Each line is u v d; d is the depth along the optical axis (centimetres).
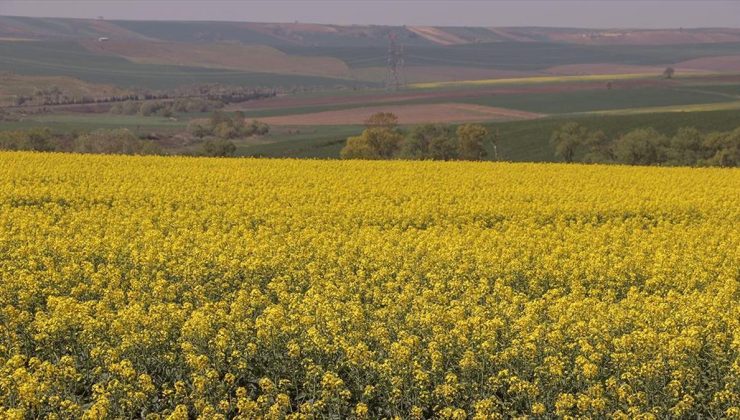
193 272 2055
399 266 2242
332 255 2267
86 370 1479
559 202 3625
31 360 1420
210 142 10100
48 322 1580
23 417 1253
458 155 9888
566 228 2864
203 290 1920
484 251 2372
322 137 14012
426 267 2189
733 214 3309
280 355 1518
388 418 1373
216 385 1398
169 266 2134
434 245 2436
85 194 3538
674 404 1359
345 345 1488
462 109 19588
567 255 2433
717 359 1452
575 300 1875
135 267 2155
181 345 1502
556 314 1716
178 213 3125
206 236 2581
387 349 1530
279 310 1605
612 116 13188
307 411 1359
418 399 1376
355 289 2020
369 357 1459
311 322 1606
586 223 3256
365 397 1398
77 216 2972
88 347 1537
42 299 1930
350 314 1688
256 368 1512
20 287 1914
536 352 1469
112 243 2366
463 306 1816
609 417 1310
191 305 1761
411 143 10006
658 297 1839
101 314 1645
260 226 2847
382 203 3512
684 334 1525
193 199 3472
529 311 1725
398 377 1370
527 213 3288
